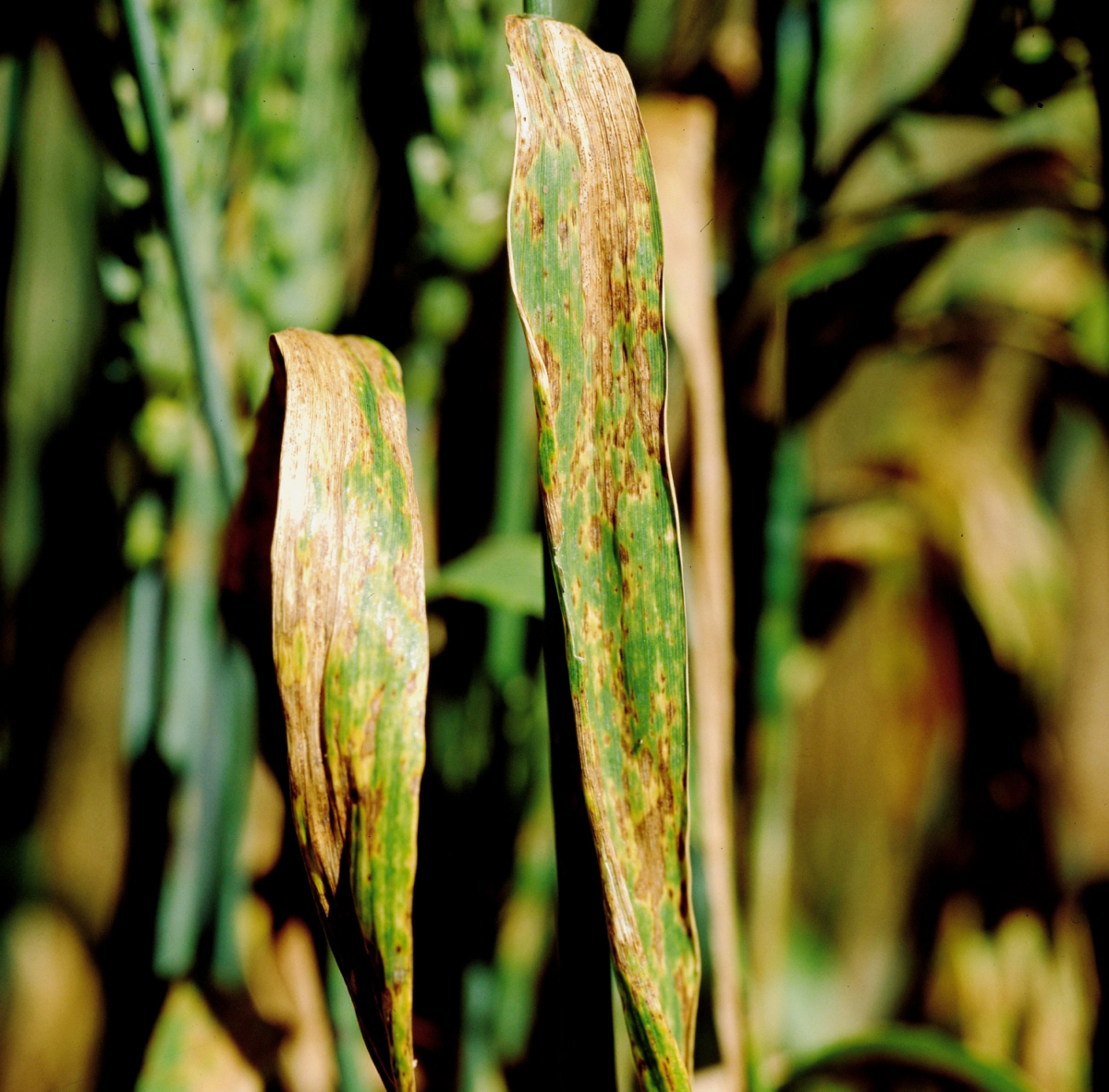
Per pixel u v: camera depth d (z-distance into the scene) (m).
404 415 0.34
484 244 0.44
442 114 0.43
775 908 0.54
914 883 0.73
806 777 0.82
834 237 0.45
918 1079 0.63
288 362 0.34
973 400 0.74
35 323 0.52
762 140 0.46
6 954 0.59
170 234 0.39
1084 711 0.75
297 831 0.33
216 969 0.43
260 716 0.40
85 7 0.40
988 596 0.63
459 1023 0.49
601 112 0.34
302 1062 0.43
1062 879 0.64
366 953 0.33
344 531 0.34
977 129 0.55
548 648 0.34
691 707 0.41
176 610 0.44
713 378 0.40
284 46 0.43
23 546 0.54
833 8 0.44
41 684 0.56
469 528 0.50
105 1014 0.48
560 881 0.35
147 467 0.44
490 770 0.46
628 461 0.34
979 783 0.68
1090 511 0.74
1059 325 0.54
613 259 0.34
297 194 0.43
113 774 0.62
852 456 0.76
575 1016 0.35
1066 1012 0.62
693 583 0.40
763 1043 0.53
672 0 0.47
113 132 0.41
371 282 0.46
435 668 0.47
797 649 0.54
